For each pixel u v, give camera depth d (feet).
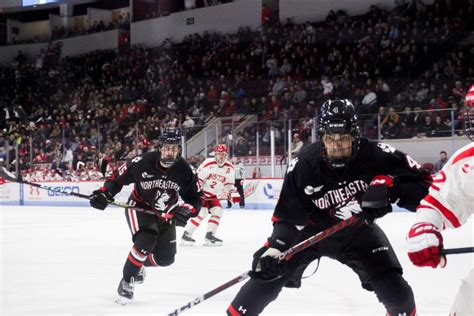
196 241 26.30
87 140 56.34
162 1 79.25
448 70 50.44
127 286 13.71
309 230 9.03
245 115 55.16
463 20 53.52
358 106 51.26
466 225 30.42
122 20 85.05
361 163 8.38
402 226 30.42
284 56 63.36
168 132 13.88
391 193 8.32
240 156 47.21
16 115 72.38
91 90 78.02
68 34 86.69
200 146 48.29
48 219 38.93
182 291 15.20
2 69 87.56
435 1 55.57
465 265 18.19
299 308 12.93
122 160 52.21
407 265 18.40
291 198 8.57
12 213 44.83
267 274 8.08
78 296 14.67
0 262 20.45
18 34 94.53
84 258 21.29
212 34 73.36
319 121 8.27
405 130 43.24
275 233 8.44
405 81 53.52
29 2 86.43
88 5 90.33
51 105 80.59
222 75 67.21
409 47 54.65
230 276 17.31
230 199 25.14
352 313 12.44
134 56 77.56
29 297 14.58
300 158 8.57
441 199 6.81
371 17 59.98
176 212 14.25
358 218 8.13
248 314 8.52
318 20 66.28
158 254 14.78
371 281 8.73
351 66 57.36
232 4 71.97
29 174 56.90
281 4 68.69
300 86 58.70
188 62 71.36
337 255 9.06
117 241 26.45
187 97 67.87
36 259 21.13
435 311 12.48
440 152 40.86
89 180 52.95
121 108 71.72
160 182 14.23
